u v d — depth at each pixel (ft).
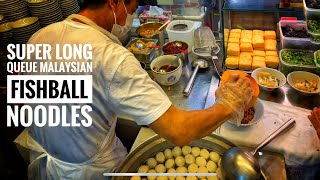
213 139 4.04
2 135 6.00
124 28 4.02
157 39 5.90
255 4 5.00
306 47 5.09
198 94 4.96
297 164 3.98
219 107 3.16
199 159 3.97
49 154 3.97
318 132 3.81
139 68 3.16
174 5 6.27
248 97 3.34
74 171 3.95
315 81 4.66
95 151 3.84
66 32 3.42
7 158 6.18
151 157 4.07
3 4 5.68
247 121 4.27
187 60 5.70
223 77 4.39
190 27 5.86
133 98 3.02
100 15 3.55
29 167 4.48
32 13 5.94
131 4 3.97
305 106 4.47
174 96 4.99
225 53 5.29
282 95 4.70
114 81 3.07
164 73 4.97
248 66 5.00
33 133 4.00
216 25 6.02
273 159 3.85
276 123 4.26
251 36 5.44
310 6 4.48
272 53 5.15
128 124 4.95
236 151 3.50
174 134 3.00
